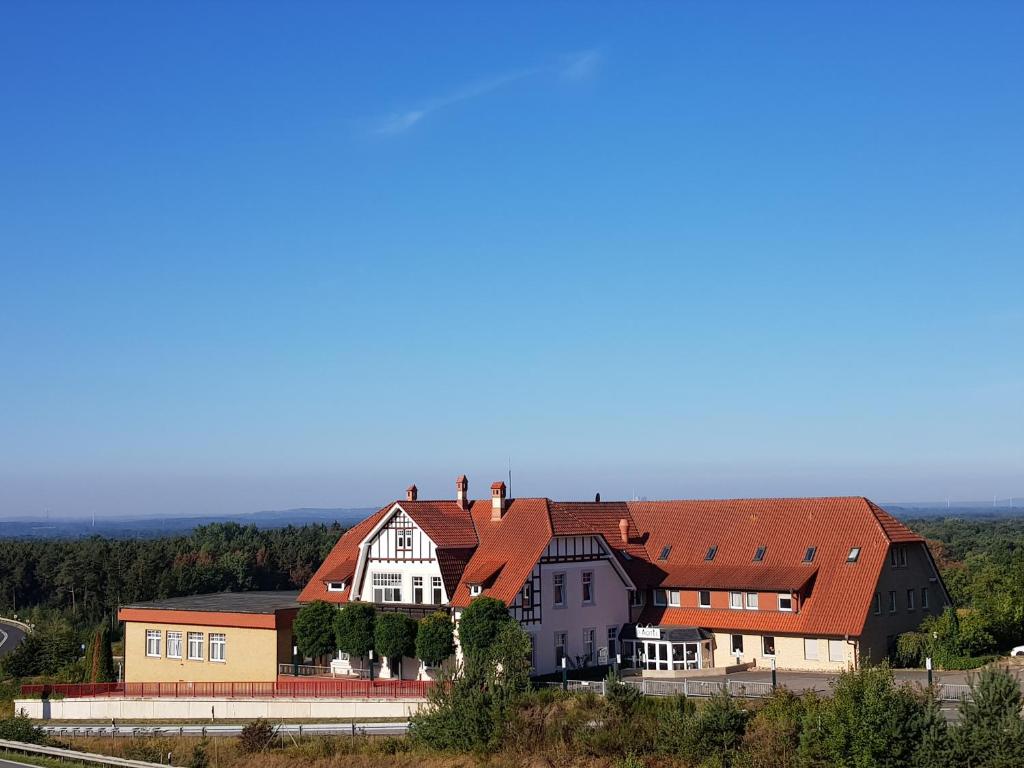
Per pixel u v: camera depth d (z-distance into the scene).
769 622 61.34
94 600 136.00
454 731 41.59
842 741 32.62
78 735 51.28
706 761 35.19
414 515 62.16
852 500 65.12
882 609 60.53
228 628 65.19
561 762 38.06
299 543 180.25
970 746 31.52
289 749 43.66
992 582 75.06
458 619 57.84
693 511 71.62
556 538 60.84
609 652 63.94
